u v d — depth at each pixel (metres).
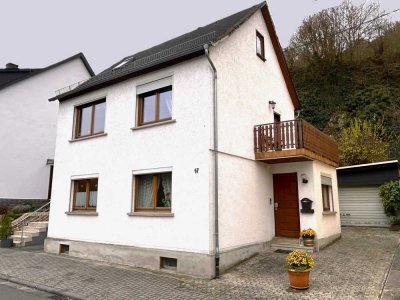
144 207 9.95
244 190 9.95
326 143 12.29
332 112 26.69
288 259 7.02
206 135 8.68
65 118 13.09
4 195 18.06
